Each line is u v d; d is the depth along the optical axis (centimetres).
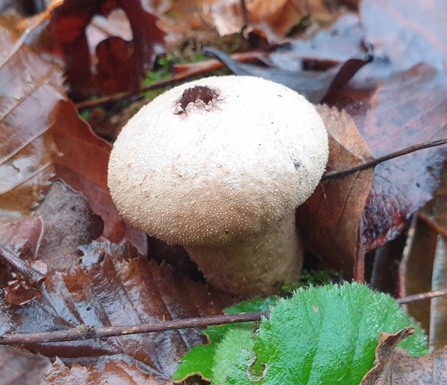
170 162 10
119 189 11
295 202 11
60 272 11
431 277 12
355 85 15
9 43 13
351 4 21
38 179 13
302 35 20
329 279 14
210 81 12
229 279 13
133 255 13
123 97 17
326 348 10
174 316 12
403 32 15
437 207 13
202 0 23
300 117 11
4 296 11
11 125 13
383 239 13
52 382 10
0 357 10
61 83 14
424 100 14
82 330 10
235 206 10
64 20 16
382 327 10
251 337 10
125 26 22
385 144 14
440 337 12
